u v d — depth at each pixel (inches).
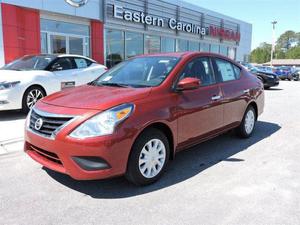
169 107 147.0
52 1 505.7
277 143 213.3
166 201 127.4
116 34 642.2
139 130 131.6
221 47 1010.7
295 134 239.6
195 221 112.3
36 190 136.4
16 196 130.7
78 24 572.1
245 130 220.8
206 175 154.6
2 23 454.9
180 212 118.6
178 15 787.4
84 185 141.6
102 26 605.6
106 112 126.1
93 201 127.3
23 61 342.6
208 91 176.1
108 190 137.1
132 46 683.4
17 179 147.4
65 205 123.9
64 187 139.5
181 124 154.6
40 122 134.0
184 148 163.0
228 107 193.3
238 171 160.1
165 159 148.6
